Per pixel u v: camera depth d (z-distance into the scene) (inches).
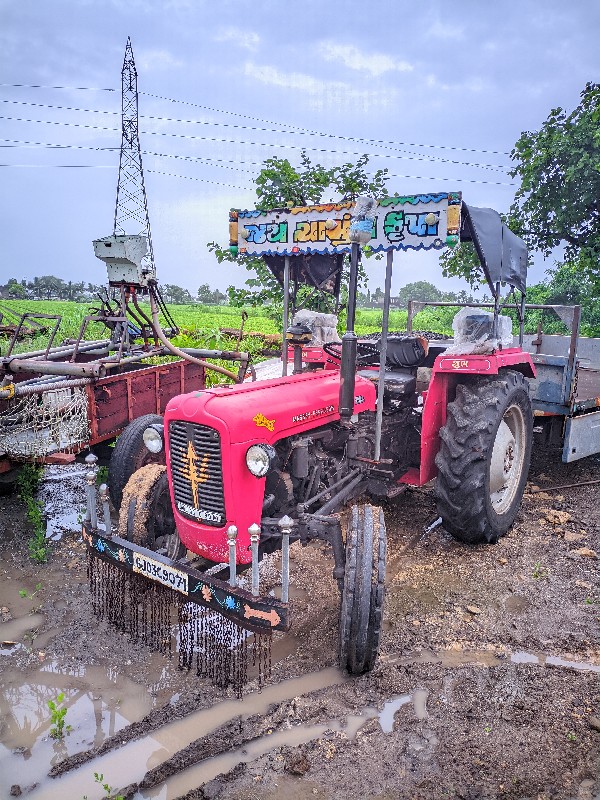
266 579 180.9
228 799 105.0
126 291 279.4
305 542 156.0
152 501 158.1
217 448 141.0
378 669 140.5
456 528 194.2
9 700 131.7
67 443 216.1
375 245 161.9
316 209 174.4
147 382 251.4
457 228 149.3
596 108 418.3
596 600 169.3
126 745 119.0
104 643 150.6
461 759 113.1
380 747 116.7
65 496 246.7
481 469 185.6
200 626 150.4
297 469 157.9
